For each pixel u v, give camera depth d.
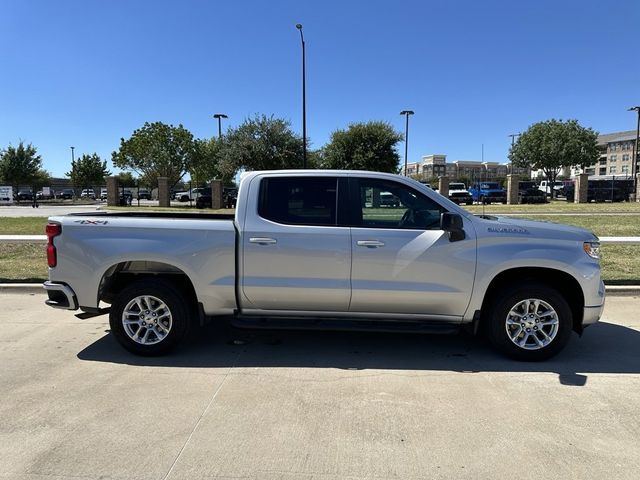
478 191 42.84
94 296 5.00
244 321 5.01
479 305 4.86
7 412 3.83
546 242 4.82
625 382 4.44
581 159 56.75
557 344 4.86
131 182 70.75
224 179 43.78
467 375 4.60
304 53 31.11
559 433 3.52
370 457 3.21
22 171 48.72
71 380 4.46
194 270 4.90
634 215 20.84
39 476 2.99
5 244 12.12
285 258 4.85
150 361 4.96
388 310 4.95
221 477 2.99
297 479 2.98
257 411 3.85
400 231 4.84
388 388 4.30
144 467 3.09
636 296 7.74
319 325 4.93
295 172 5.02
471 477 3.00
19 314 6.76
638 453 3.26
